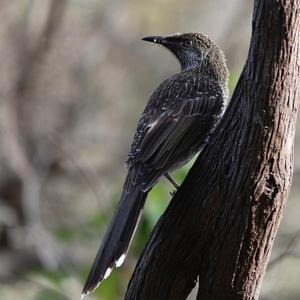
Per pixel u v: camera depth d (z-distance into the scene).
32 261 15.98
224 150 7.95
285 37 7.49
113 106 18.09
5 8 17.56
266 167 7.75
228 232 7.96
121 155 17.78
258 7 7.53
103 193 15.66
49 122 17.64
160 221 8.41
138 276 8.52
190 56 11.02
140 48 18.36
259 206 7.83
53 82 17.77
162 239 8.34
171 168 9.48
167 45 11.25
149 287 8.46
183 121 9.57
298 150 15.05
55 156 17.59
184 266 8.32
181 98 9.73
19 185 16.78
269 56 7.55
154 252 8.39
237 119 7.89
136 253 12.07
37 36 17.66
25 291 15.91
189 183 8.21
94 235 14.62
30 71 17.56
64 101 17.81
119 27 18.33
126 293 8.63
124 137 17.92
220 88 10.02
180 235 8.24
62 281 14.41
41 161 17.55
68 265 15.06
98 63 18.06
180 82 9.95
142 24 18.48
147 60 18.36
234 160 7.86
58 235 15.02
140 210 9.08
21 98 17.50
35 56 17.61
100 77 18.08
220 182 7.98
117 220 9.02
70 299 14.22
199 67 10.63
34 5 17.77
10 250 16.14
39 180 17.34
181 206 8.23
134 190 9.19
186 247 8.25
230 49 17.92
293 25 7.46
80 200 17.58
